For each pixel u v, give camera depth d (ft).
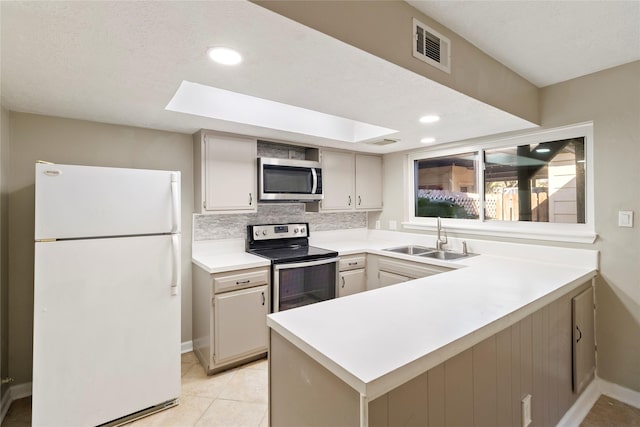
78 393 5.65
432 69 4.99
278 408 4.05
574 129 7.55
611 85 6.75
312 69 4.64
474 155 9.71
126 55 4.25
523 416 4.69
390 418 2.89
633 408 6.52
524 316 4.53
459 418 3.61
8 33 3.66
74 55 4.25
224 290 7.82
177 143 8.78
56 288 5.46
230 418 6.29
